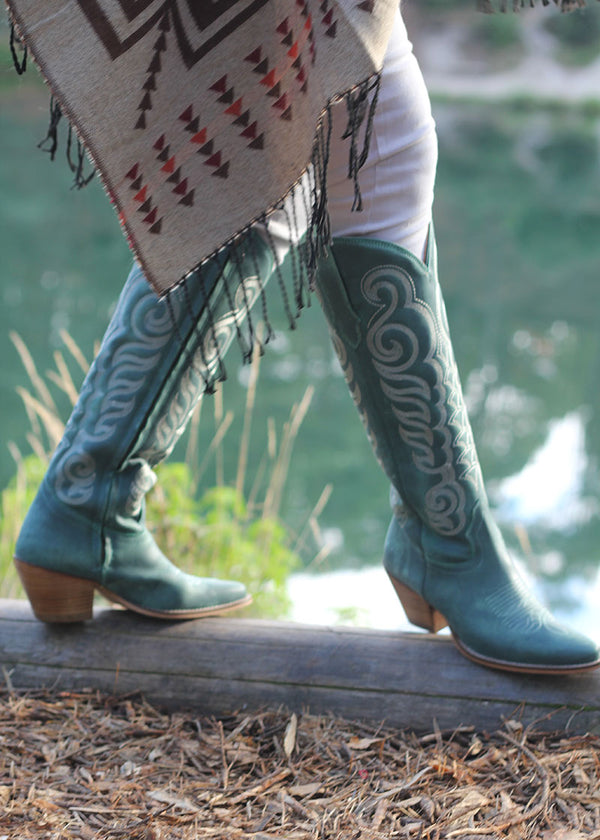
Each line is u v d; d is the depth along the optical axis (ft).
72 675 7.47
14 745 6.58
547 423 23.84
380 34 5.49
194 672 7.41
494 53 115.14
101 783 6.23
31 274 37.50
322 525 16.85
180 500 11.79
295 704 7.31
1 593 11.57
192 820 5.85
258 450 20.51
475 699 7.19
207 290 6.73
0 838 5.48
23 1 5.50
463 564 7.18
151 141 5.61
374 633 7.63
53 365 25.75
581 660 6.94
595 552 16.28
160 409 7.00
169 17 5.52
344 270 6.63
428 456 6.95
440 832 5.79
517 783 6.34
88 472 7.05
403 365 6.73
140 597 7.40
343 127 6.19
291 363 26.94
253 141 5.60
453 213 56.95
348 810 6.05
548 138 90.33
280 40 5.48
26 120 69.82
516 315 35.99
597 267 45.57
